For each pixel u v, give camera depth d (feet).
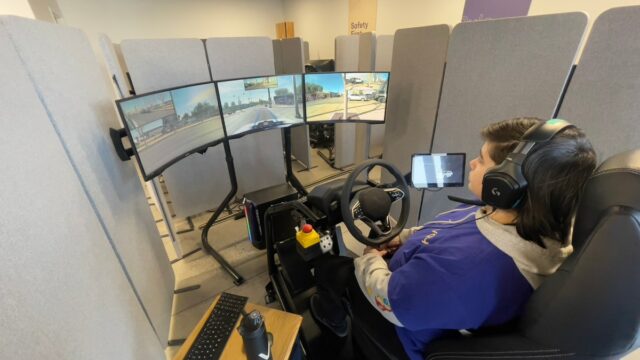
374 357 3.05
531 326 1.66
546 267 1.87
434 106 5.73
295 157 12.17
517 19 4.03
